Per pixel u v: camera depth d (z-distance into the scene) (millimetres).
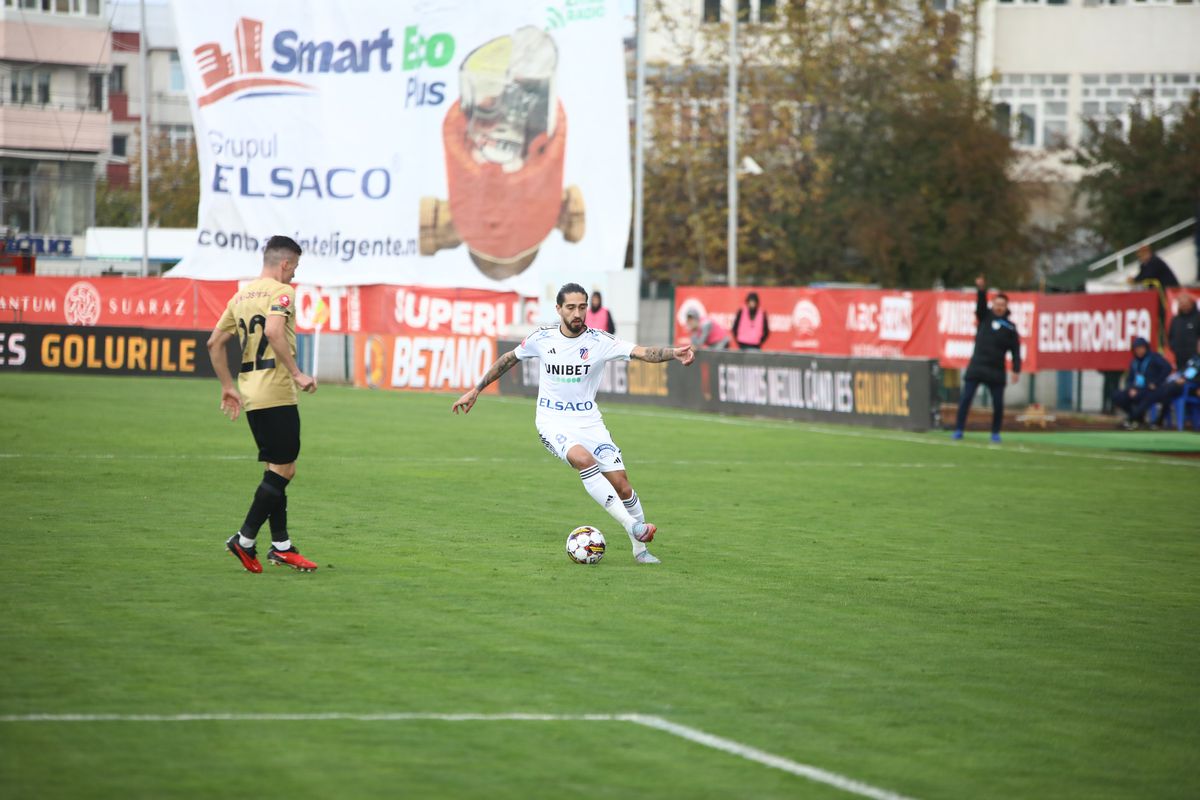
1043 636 20438
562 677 17266
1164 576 25656
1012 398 71188
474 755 14148
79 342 80875
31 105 147750
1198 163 105125
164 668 17156
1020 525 31859
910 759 14445
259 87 84375
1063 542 29516
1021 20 142500
